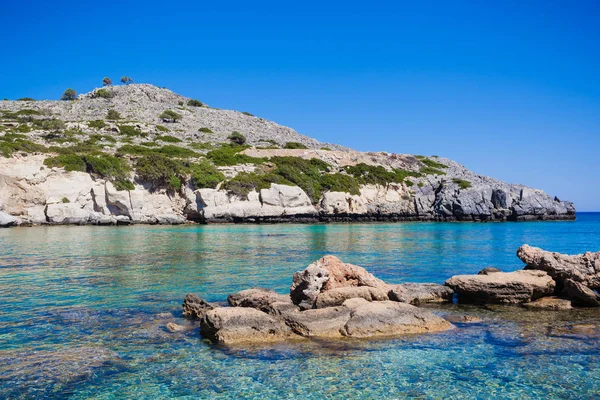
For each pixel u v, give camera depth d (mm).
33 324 13898
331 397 9094
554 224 73875
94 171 62500
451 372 10336
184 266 25500
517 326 14031
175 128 107000
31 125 88000
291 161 82188
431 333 13234
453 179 93438
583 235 49969
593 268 17938
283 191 69312
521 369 10500
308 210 70812
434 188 89625
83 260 27453
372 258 29562
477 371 10391
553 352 11617
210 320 12969
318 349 11836
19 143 62406
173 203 66562
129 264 26031
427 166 106000
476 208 81750
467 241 41938
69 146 71250
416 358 11195
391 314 13609
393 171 92188
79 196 59719
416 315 13766
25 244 36031
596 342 12414
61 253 30594
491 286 17297
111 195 60594
